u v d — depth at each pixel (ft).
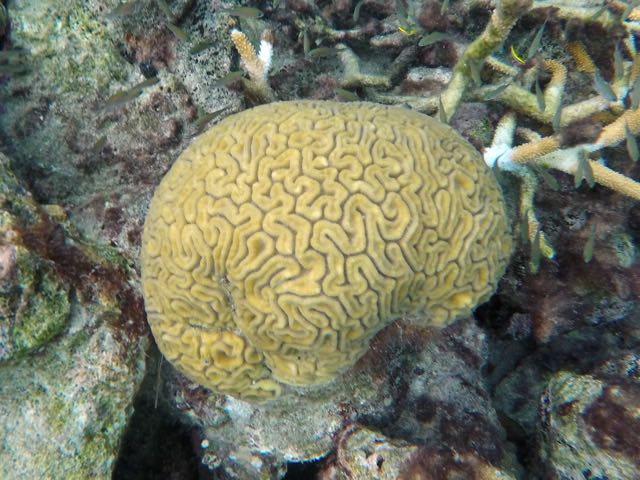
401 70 1.70
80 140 1.49
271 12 1.70
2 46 1.42
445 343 1.43
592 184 1.32
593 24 1.48
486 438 1.35
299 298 1.12
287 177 1.18
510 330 1.66
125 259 1.44
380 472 1.29
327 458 1.43
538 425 1.46
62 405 1.21
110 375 1.26
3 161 1.32
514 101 1.50
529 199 1.48
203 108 1.51
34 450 1.18
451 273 1.18
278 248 1.14
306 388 1.32
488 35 1.39
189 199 1.20
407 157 1.19
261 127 1.23
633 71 1.45
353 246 1.13
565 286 1.53
